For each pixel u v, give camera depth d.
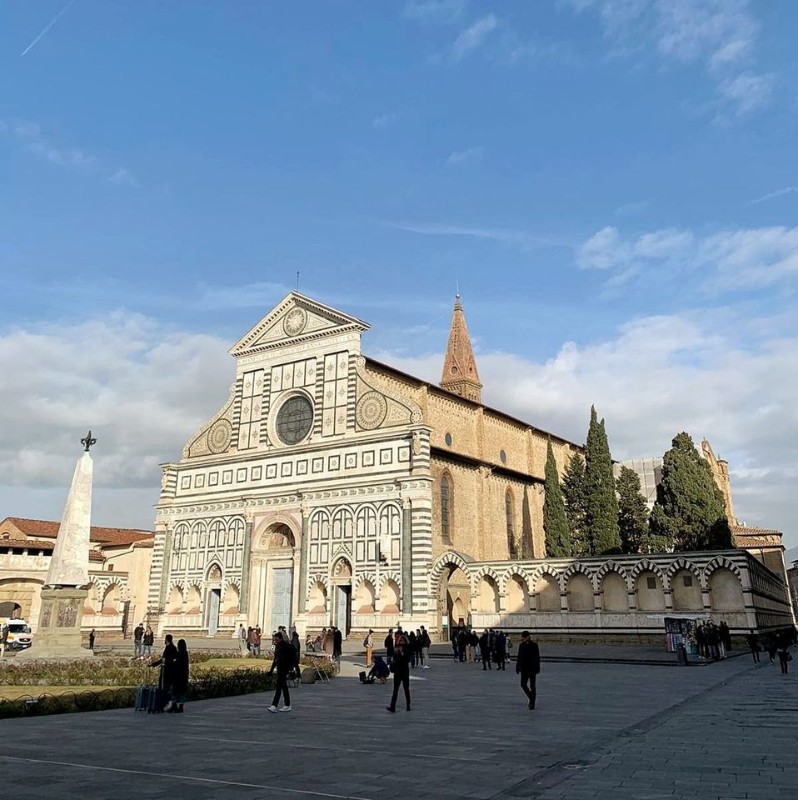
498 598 66.81
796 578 153.12
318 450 72.94
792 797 12.73
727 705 26.20
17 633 77.62
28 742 19.52
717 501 75.94
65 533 48.47
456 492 75.69
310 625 68.88
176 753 17.75
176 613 77.75
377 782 14.41
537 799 12.94
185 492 81.31
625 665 47.44
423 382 77.12
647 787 13.65
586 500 78.00
